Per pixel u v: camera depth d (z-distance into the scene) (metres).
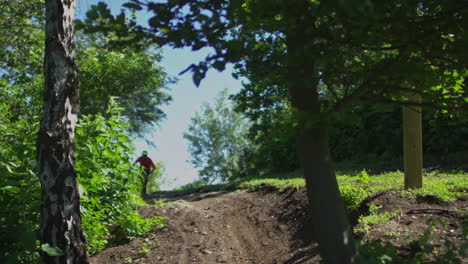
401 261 3.14
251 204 8.70
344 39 2.76
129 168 6.48
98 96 16.38
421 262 3.09
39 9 9.70
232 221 7.73
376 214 5.12
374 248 3.30
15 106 7.30
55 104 4.12
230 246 6.26
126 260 5.71
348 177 8.72
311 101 2.92
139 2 2.55
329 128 2.64
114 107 6.27
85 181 5.26
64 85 4.18
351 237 2.87
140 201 6.94
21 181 4.46
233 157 36.19
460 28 2.77
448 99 3.27
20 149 4.60
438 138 11.40
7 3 9.16
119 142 6.12
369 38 2.59
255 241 6.42
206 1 2.73
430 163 10.76
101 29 2.54
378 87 2.88
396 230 4.24
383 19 2.45
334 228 2.80
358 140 13.77
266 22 2.85
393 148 12.44
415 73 2.40
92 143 5.52
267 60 2.83
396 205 5.30
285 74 2.63
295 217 6.81
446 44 2.96
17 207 4.41
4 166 4.54
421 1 2.82
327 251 2.81
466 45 2.81
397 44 2.88
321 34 2.75
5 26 9.27
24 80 9.08
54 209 4.04
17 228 4.05
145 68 17.23
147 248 6.24
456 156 10.69
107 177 5.77
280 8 2.55
